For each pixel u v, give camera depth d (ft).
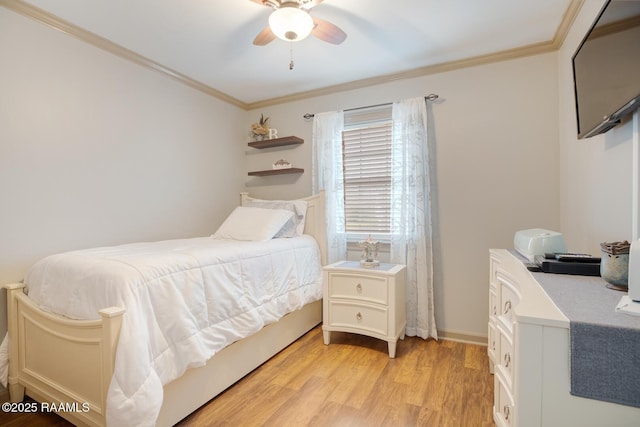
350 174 10.35
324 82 10.25
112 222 7.89
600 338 2.53
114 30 7.21
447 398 6.07
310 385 6.55
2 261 6.07
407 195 9.14
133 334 4.25
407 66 9.13
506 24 7.11
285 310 7.77
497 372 4.25
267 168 11.98
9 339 5.87
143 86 8.65
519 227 8.32
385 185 9.87
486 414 5.58
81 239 7.27
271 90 10.87
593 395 2.56
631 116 4.43
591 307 2.96
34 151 6.51
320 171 10.44
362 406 5.83
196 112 10.27
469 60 8.68
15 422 5.41
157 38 7.57
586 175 6.17
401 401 5.98
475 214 8.75
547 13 6.72
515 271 4.69
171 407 5.14
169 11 6.52
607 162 5.25
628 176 4.57
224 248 6.76
